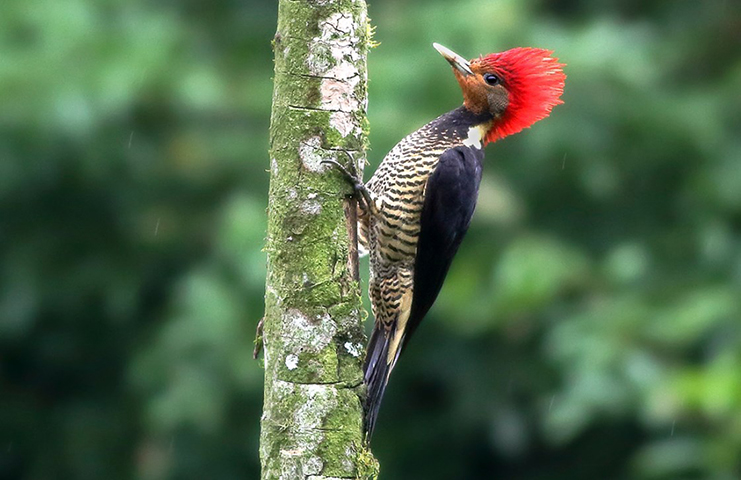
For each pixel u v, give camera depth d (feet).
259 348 24.29
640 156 46.21
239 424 46.47
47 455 51.21
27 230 48.16
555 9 52.49
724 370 38.52
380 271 28.60
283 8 22.41
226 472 47.14
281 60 22.40
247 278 40.93
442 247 28.53
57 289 47.88
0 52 42.93
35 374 52.80
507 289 42.63
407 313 28.66
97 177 44.96
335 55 22.33
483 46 42.88
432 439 49.60
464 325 43.80
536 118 29.60
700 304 41.93
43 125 41.98
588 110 44.57
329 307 21.93
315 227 22.07
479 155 29.27
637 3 52.24
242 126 45.14
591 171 44.75
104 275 47.37
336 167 22.25
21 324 47.88
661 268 45.73
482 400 46.91
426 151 28.48
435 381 49.65
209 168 44.42
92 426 50.49
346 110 22.41
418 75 42.80
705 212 45.73
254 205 42.14
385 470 49.57
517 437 46.62
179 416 41.75
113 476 49.83
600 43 44.27
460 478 50.34
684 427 41.01
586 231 47.44
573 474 50.26
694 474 42.16
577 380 41.37
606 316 42.42
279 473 21.58
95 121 42.06
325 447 21.54
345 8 22.45
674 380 39.01
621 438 49.73
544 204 47.01
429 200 28.14
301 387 21.70
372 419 25.50
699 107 45.93
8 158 43.86
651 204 47.37
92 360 51.90
